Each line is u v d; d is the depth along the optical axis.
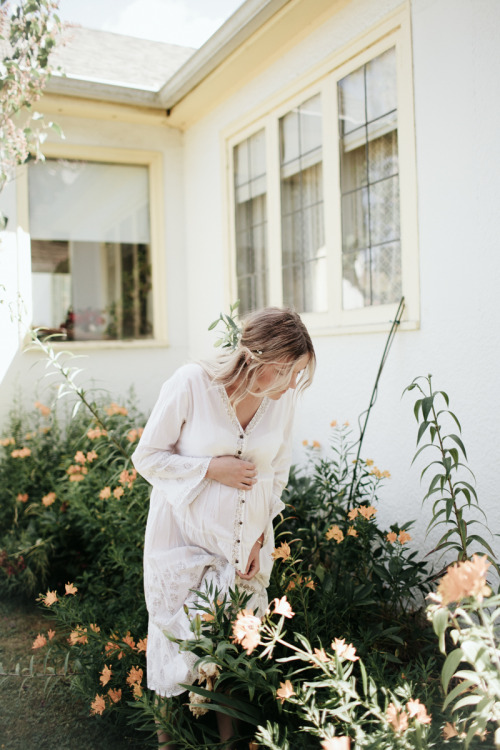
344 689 1.66
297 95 4.12
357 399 3.59
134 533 3.01
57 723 2.41
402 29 3.14
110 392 5.59
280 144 4.38
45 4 3.70
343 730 1.81
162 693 2.04
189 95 5.09
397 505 3.27
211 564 2.08
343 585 2.57
